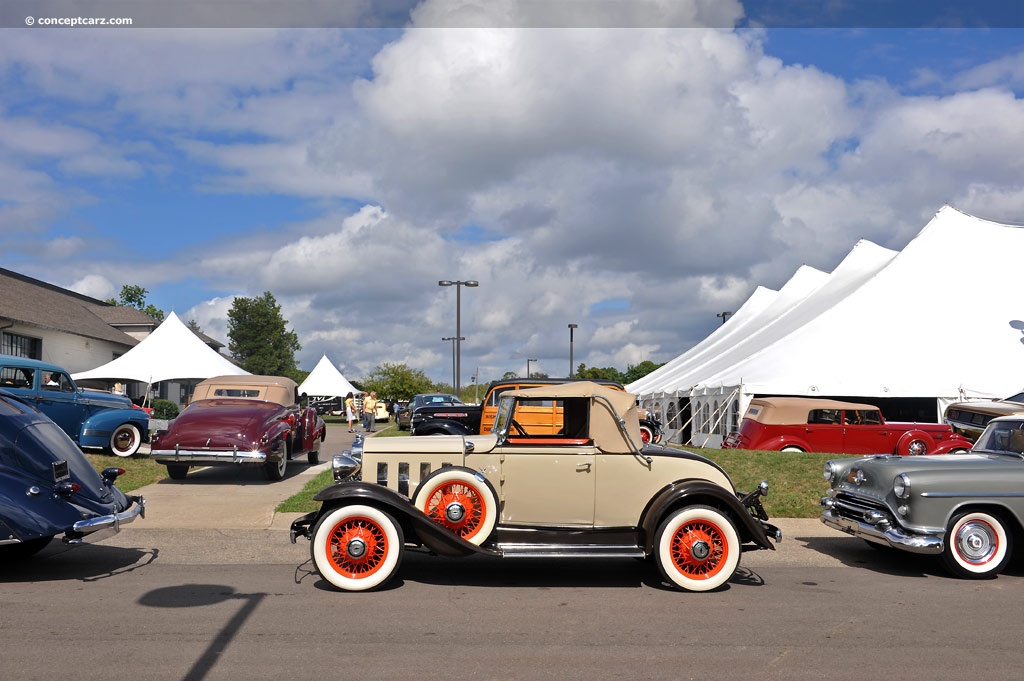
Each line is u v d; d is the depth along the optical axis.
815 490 11.97
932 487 7.56
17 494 6.80
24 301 30.67
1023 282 22.28
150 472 14.74
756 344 24.86
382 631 5.59
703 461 7.34
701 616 6.13
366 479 7.33
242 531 9.66
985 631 5.76
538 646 5.30
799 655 5.16
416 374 54.31
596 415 7.32
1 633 5.40
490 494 7.05
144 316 43.66
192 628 5.57
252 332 85.62
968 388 19.52
